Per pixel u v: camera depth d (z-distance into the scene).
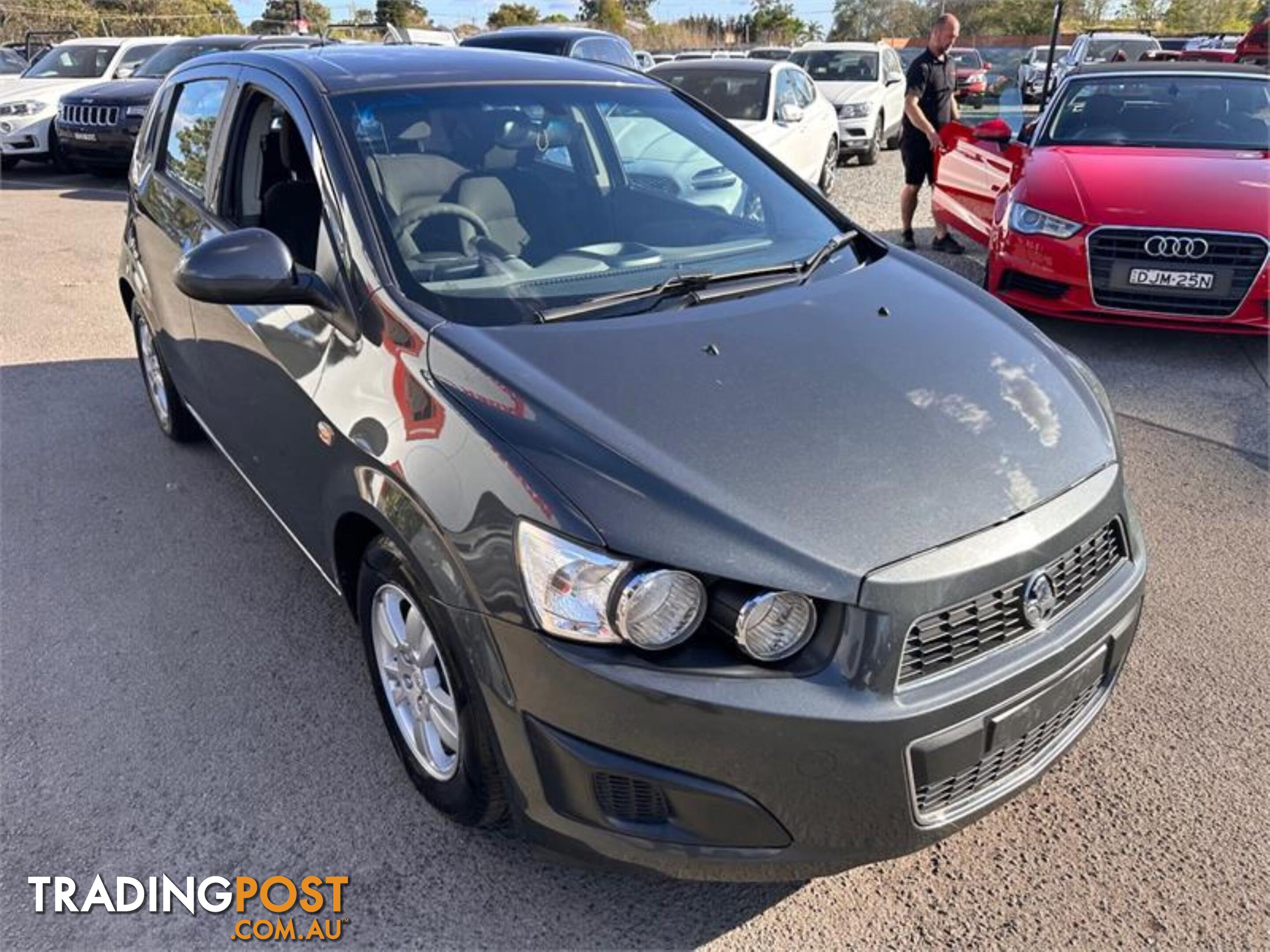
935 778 1.97
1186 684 3.01
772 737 1.85
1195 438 4.73
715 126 3.56
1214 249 5.39
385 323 2.44
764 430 2.11
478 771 2.16
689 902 2.31
